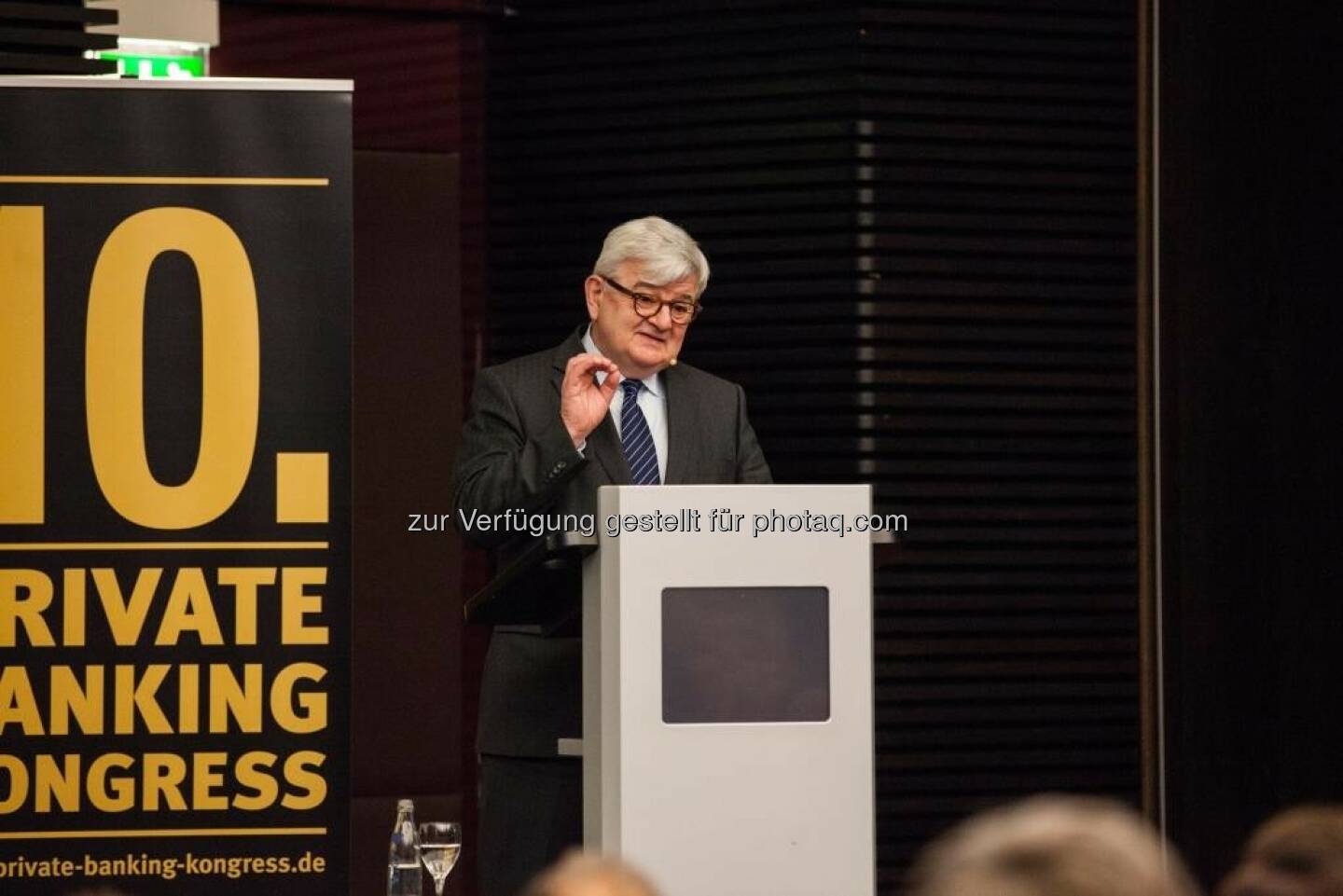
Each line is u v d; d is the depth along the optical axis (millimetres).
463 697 19984
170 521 11078
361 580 19719
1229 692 18828
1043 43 19031
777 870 9750
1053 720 19203
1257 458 18828
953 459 19078
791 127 18938
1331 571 18594
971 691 19000
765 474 11961
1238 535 18859
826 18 18891
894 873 18828
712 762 9703
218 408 11102
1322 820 5113
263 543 11109
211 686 11078
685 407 11859
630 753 9617
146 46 18172
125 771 11039
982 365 19000
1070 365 19094
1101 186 19156
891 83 18828
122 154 11086
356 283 19516
